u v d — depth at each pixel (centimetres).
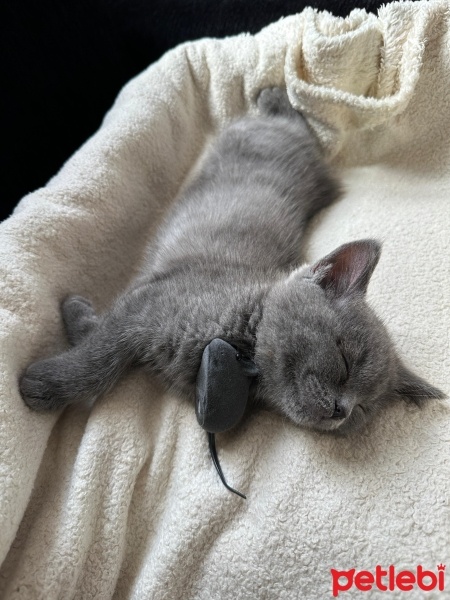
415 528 23
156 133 40
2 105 39
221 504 25
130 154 38
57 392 27
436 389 26
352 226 36
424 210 35
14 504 23
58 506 25
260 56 41
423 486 24
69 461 27
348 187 40
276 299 27
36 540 24
